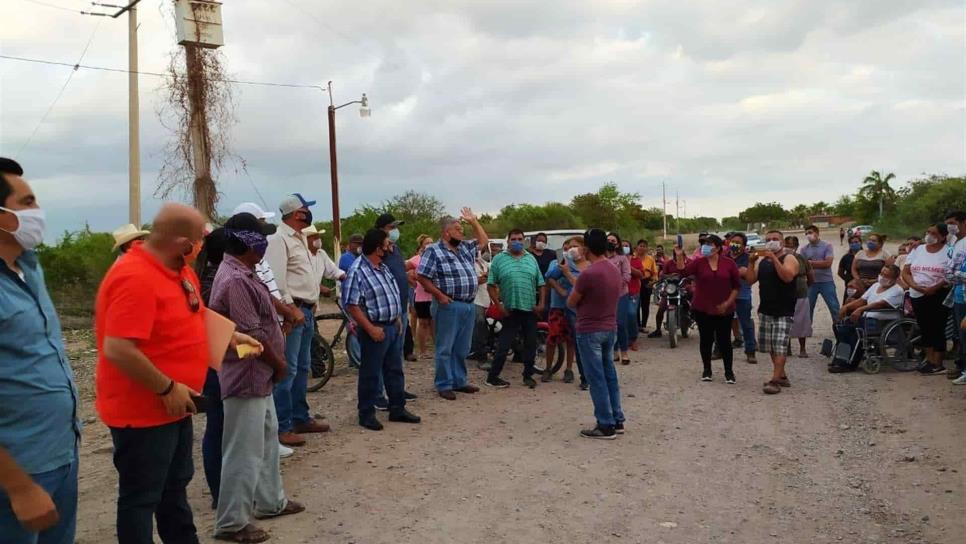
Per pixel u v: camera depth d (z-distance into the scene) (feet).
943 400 24.77
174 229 11.31
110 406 11.34
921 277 28.96
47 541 9.52
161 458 11.51
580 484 18.02
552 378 31.96
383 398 26.21
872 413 24.21
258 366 14.46
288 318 19.52
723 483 17.98
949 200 184.85
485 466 19.49
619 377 31.58
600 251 22.00
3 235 8.68
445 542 14.62
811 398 26.76
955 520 15.14
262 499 15.70
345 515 16.10
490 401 27.32
